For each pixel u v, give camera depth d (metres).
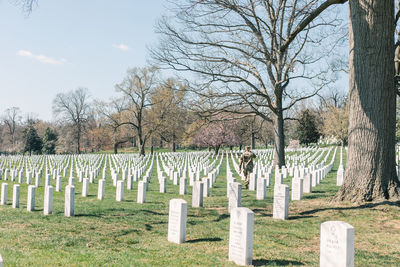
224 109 25.20
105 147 97.94
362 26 11.80
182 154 57.09
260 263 7.00
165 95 57.31
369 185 11.59
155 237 9.02
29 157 59.16
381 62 11.67
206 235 9.18
